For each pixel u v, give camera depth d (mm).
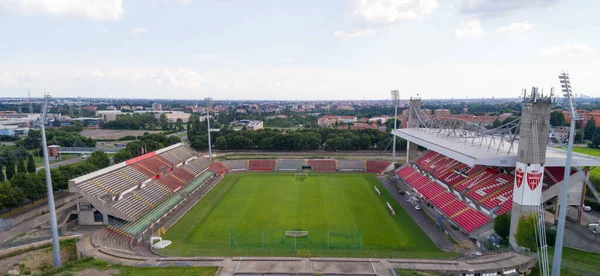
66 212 61312
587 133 154125
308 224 61125
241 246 50969
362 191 85000
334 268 40031
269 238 54344
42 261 44875
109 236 52188
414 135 90062
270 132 149375
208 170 104125
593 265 43062
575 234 50406
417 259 42688
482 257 44469
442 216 65688
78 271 38656
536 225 48500
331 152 136375
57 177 73188
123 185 68562
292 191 84938
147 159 87188
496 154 60094
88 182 61562
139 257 43250
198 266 40375
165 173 85750
